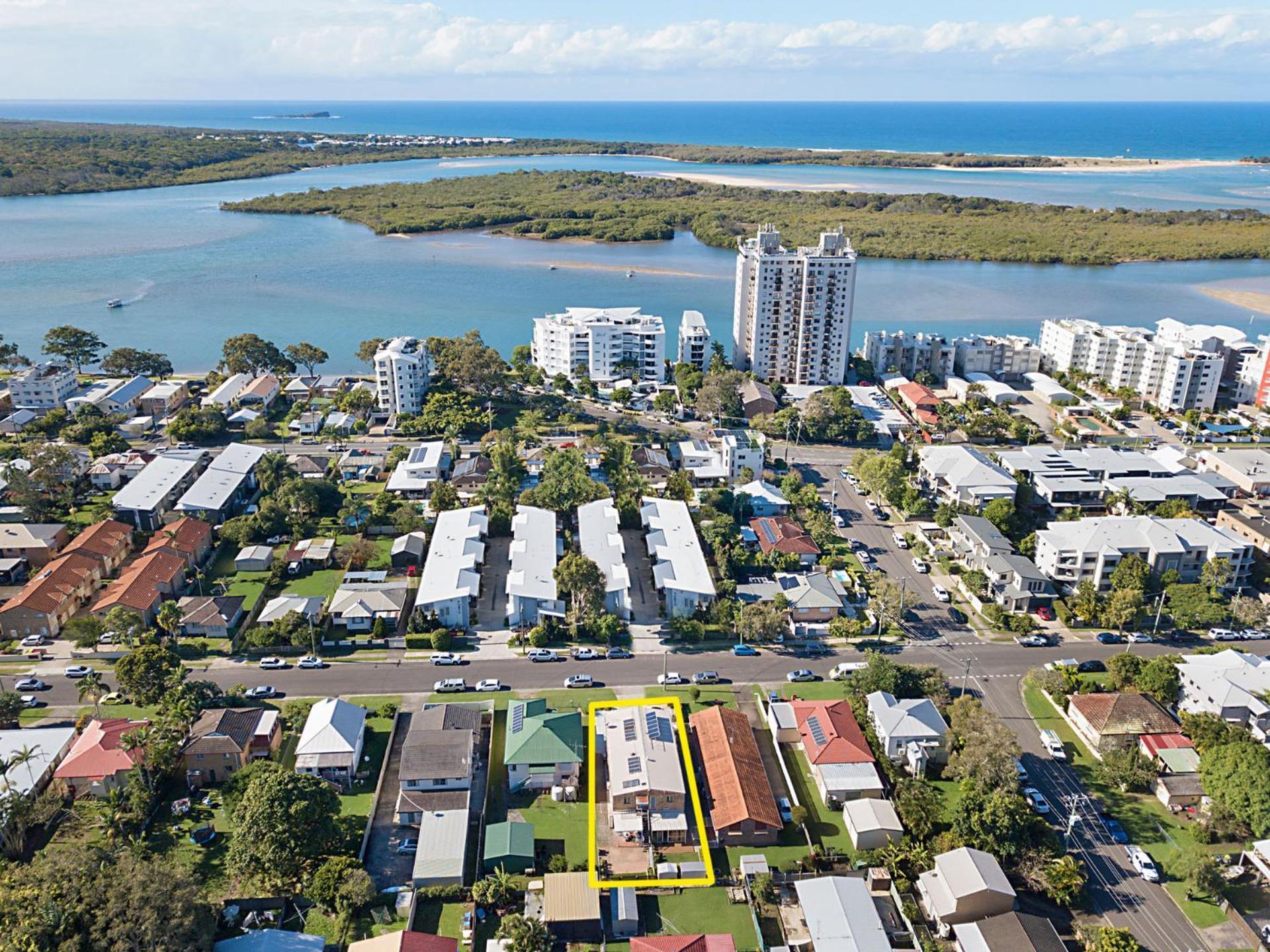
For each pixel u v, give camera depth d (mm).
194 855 97812
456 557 156000
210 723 112312
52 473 180500
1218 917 92375
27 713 121250
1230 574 151000
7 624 138250
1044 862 95312
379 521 175375
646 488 184000
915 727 113750
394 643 138000
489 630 143375
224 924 88875
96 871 84062
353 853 97562
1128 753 112000
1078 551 153250
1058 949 84188
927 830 99750
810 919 88125
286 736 117062
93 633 133625
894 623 145750
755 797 103812
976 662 136750
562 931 88375
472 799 106312
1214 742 112312
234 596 146750
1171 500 177000
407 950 81438
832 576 159250
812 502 183750
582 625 141125
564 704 124250
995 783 105250
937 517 179000
